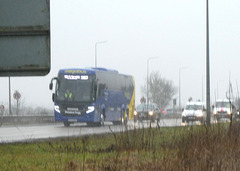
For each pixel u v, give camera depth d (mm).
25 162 25312
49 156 28219
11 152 30672
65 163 24469
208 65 62469
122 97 97500
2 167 23078
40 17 9992
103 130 67500
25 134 58188
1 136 54281
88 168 22047
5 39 9992
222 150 24906
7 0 9969
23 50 9984
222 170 20141
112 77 91188
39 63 10016
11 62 9992
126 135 31688
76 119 80812
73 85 81438
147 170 20875
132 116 106312
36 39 10023
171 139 31719
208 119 36031
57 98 81188
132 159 24984
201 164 20125
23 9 9992
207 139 27844
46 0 10031
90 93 81000
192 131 30516
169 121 39094
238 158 23859
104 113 86438
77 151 30734
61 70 81938
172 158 22641
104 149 31734
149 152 28438
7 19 9961
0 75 9969
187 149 23938
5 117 89438
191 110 101750
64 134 57469
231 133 31000
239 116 39250
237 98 33344
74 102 80938
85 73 81562
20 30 9953
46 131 65750
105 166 21750
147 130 33469
